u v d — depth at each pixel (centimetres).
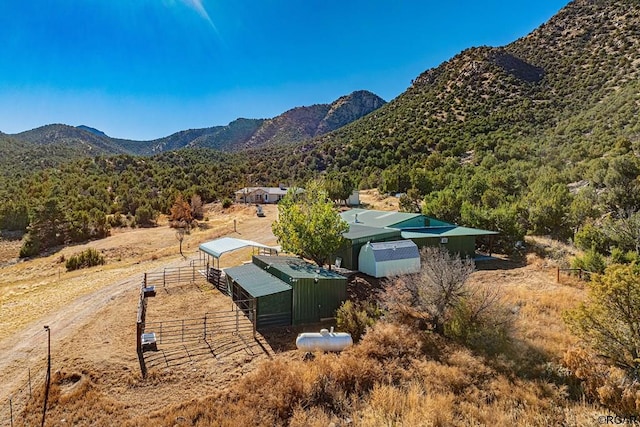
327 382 1183
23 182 8044
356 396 1150
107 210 6369
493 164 6625
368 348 1370
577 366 1243
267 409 1085
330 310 1834
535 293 2009
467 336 1473
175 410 1085
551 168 5100
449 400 1131
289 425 1029
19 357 1472
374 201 6225
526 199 4016
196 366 1335
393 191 6500
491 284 2247
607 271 1292
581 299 1895
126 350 1466
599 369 1220
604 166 4369
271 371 1242
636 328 1180
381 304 1773
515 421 1055
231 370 1308
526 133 8294
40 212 4738
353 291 2064
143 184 8325
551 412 1093
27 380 1289
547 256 2816
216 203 7306
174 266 3045
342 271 2392
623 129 5984
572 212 3322
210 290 2311
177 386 1215
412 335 1479
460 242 2775
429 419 1030
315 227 2258
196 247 3838
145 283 2294
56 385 1232
